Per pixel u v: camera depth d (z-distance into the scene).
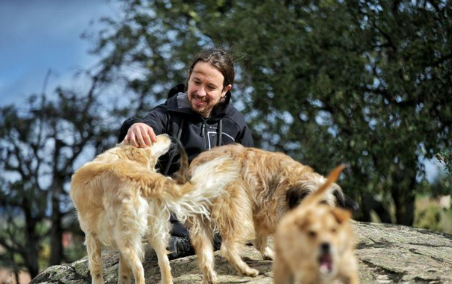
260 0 13.46
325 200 5.05
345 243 3.98
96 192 5.36
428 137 11.22
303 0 13.23
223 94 6.50
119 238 5.19
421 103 11.65
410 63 11.51
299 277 4.01
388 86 11.38
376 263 5.53
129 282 5.77
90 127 16.31
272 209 5.47
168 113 6.48
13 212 15.98
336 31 11.90
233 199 5.51
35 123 16.16
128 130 6.01
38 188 15.97
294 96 12.01
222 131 6.57
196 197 5.25
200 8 15.41
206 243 5.55
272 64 12.25
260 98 12.71
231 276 5.68
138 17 15.44
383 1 11.73
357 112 11.64
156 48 15.55
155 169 6.20
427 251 6.03
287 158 5.64
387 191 12.24
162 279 5.34
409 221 13.43
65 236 17.00
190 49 13.72
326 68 11.84
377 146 11.23
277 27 12.29
